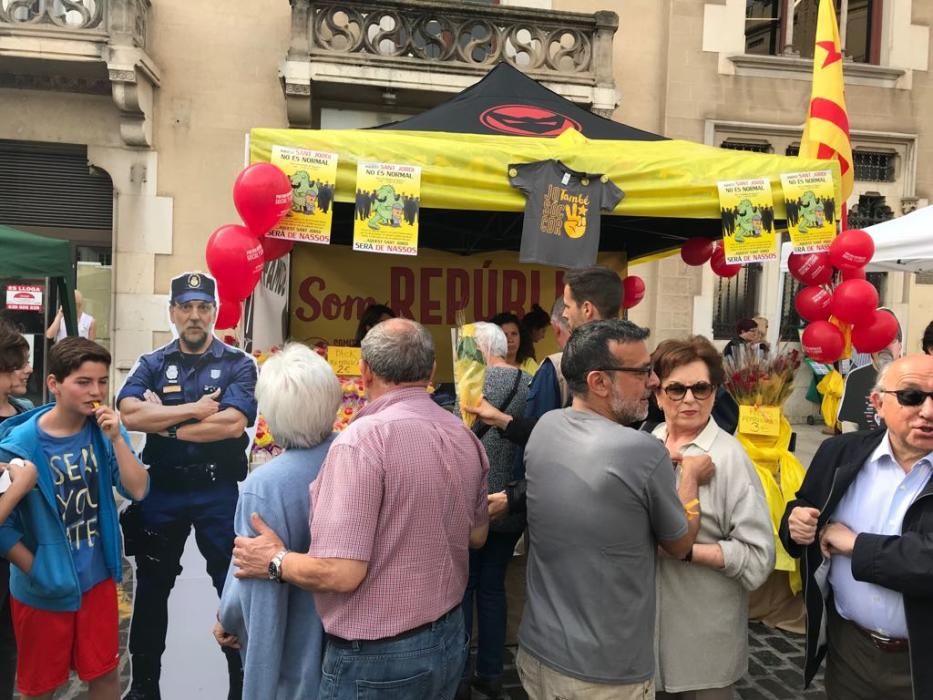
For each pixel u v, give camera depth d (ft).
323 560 5.01
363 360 5.99
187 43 26.37
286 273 16.26
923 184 32.60
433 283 17.25
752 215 10.68
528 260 9.99
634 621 5.62
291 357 5.87
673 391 6.70
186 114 26.45
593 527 5.54
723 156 11.16
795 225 10.98
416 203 9.45
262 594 5.35
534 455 6.02
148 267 26.43
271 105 26.99
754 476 6.61
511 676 10.55
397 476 5.30
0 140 25.44
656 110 30.40
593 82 26.86
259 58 26.86
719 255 15.90
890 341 12.19
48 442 7.18
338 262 16.83
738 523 6.37
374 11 25.44
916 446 5.87
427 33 25.96
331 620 5.31
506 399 9.21
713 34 30.30
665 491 5.58
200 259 26.78
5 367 7.91
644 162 10.52
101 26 24.02
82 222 26.63
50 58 23.38
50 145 25.84
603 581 5.57
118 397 8.34
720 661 6.45
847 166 13.85
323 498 5.25
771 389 11.71
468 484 5.85
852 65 31.32
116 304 26.32
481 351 8.38
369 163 9.34
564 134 11.80
